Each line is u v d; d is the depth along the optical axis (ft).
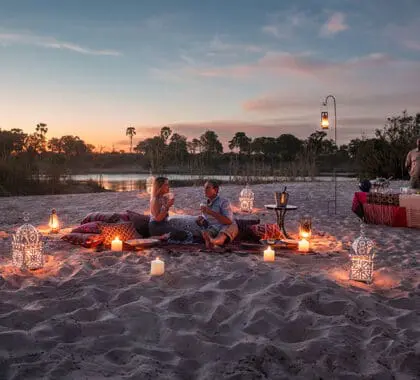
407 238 27.53
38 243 19.51
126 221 25.77
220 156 110.42
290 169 77.97
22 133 138.00
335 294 16.48
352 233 29.04
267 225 25.34
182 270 19.07
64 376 10.77
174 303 15.38
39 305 14.89
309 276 18.52
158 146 87.15
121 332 13.34
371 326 13.73
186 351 12.37
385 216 31.73
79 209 40.70
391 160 71.20
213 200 24.32
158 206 24.80
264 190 53.72
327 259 21.71
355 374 11.19
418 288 17.56
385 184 38.22
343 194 50.16
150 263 20.40
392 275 19.19
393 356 11.98
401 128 78.07
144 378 10.66
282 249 23.47
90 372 10.97
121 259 21.07
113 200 46.93
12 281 17.47
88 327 13.38
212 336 13.23
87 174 128.26
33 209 40.70
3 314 14.17
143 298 15.75
